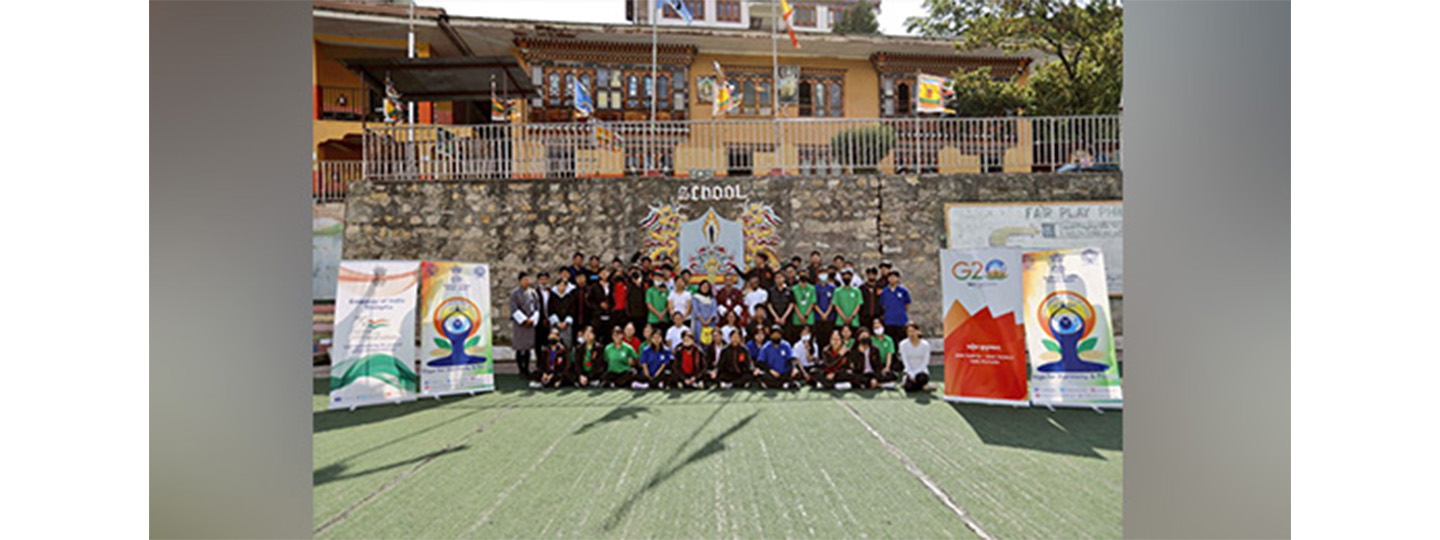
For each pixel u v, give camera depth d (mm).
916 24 18141
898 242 10812
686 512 3877
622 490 4258
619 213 10680
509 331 10516
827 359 7855
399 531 3631
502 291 10578
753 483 4359
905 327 8953
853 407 6695
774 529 3615
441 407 6941
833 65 18484
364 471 4688
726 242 10680
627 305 9180
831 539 3480
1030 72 18906
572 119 17062
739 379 7996
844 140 12734
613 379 8078
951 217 10844
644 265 9625
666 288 9320
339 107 16500
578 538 3529
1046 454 4953
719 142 13273
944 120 11859
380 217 10633
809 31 17734
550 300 9102
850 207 10836
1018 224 10844
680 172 12438
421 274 7605
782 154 11906
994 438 5422
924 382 7523
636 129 11945
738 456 4957
